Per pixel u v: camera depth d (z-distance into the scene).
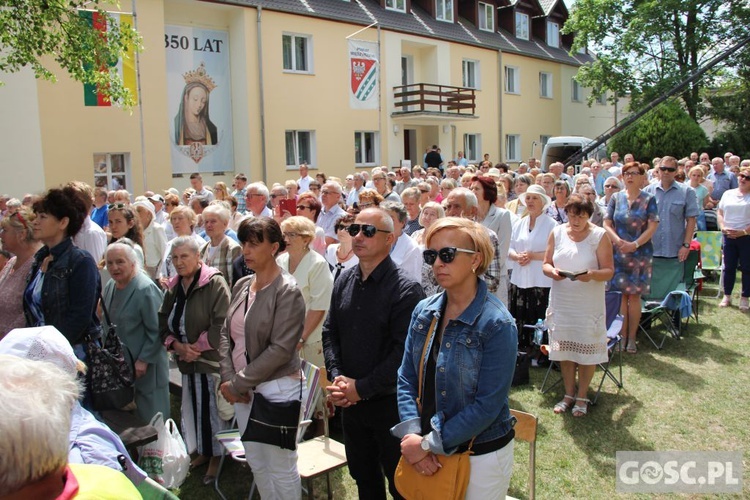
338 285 3.17
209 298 3.98
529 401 5.11
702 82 25.00
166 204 8.52
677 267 6.89
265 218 3.21
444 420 2.31
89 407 3.45
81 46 9.10
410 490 2.37
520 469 3.98
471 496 2.31
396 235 4.73
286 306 3.11
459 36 23.84
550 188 8.16
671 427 4.49
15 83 12.91
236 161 17.72
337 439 4.47
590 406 4.94
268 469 3.10
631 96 26.78
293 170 18.38
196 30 16.64
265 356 3.04
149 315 4.00
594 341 4.67
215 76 17.14
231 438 3.68
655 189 6.98
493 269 4.26
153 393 4.05
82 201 3.57
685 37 25.44
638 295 6.15
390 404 2.96
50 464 1.30
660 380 5.41
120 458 1.99
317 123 18.88
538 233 5.97
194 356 3.94
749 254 7.50
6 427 1.25
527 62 27.81
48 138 13.41
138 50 9.98
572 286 4.71
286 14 17.77
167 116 15.35
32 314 3.52
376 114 20.78
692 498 3.56
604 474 3.88
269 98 17.56
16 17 8.51
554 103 29.86
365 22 19.94
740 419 4.56
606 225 6.34
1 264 4.39
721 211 7.78
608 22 26.62
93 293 3.46
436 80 23.06
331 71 19.09
